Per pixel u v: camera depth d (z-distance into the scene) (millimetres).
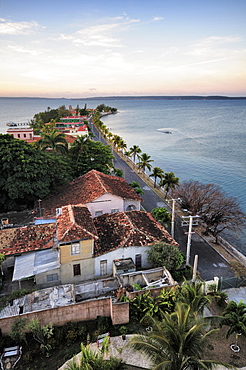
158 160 104125
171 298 25484
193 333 16219
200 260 36250
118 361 18109
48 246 30984
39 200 43188
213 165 95562
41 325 22938
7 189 40594
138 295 25969
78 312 23828
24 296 25609
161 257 30234
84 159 58938
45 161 44812
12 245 30734
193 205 43281
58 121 135375
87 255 29328
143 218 35844
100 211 41188
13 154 42562
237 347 22250
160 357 15867
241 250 43969
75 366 17141
